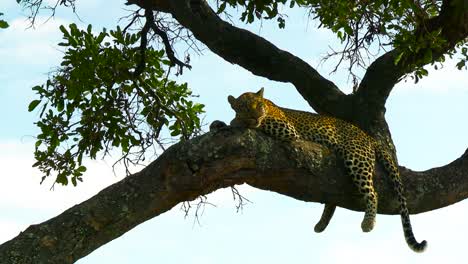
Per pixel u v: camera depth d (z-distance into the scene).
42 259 10.95
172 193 11.38
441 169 13.45
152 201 11.34
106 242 11.38
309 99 14.64
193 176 11.33
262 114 13.03
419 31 13.57
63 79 15.34
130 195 11.30
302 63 14.80
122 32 15.74
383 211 13.09
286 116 13.57
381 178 12.98
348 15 13.74
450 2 13.57
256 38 14.99
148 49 16.12
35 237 11.05
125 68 15.62
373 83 14.11
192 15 14.87
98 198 11.35
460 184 13.30
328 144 13.27
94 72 15.32
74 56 15.18
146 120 16.31
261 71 14.94
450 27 13.62
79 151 15.64
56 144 15.55
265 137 11.78
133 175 11.51
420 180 13.21
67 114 15.65
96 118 15.62
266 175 11.79
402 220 12.96
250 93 13.40
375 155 13.23
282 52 14.93
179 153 11.37
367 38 14.17
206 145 11.41
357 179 12.67
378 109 14.13
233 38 14.89
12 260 10.84
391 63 13.94
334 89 14.52
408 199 13.04
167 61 16.31
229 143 11.45
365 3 13.69
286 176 11.91
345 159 12.81
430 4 14.01
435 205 13.27
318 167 12.08
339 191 12.39
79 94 15.32
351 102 14.23
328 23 13.94
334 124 13.62
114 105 15.86
